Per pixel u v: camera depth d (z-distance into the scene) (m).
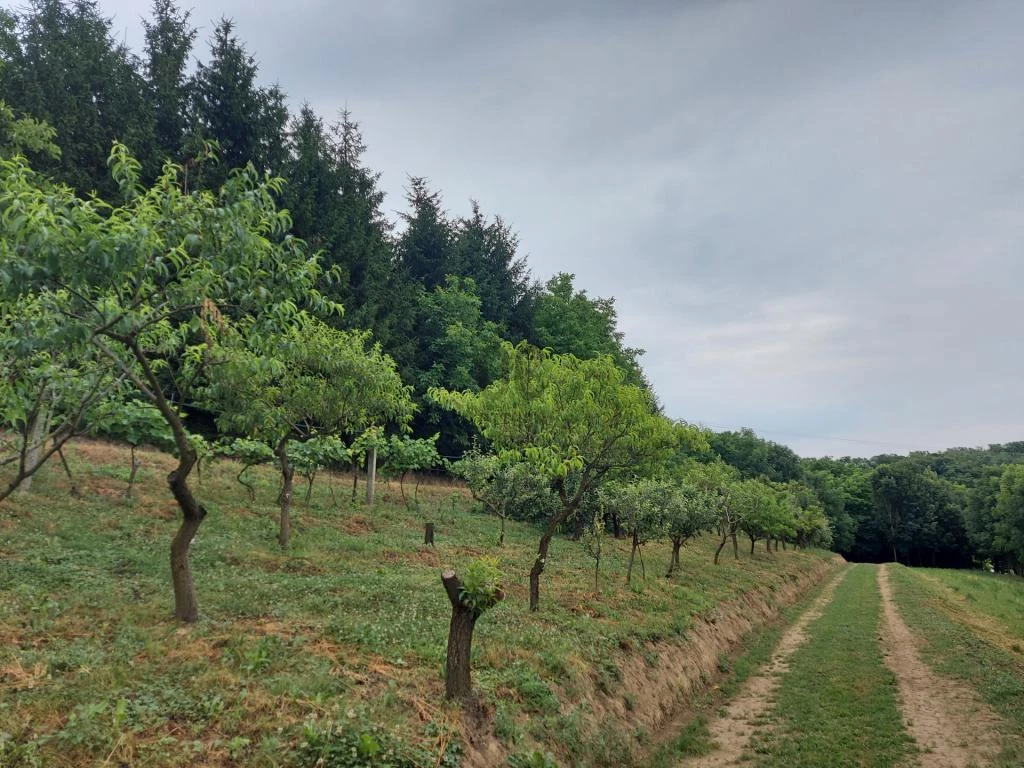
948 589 32.34
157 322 7.52
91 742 4.88
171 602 8.73
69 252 5.75
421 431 39.12
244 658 7.01
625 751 8.35
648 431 12.83
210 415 28.62
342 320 30.78
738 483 36.72
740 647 16.06
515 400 12.86
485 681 7.92
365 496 25.25
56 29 29.08
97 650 6.70
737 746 9.05
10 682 5.74
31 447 8.48
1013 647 16.27
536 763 6.75
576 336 47.16
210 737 5.38
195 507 8.28
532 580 12.65
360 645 8.23
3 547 10.05
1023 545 55.53
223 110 32.56
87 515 13.04
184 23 33.53
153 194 6.91
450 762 5.94
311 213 32.97
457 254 46.75
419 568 14.34
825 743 8.88
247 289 7.25
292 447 19.53
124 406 14.16
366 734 5.67
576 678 8.95
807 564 42.53
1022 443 134.88
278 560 12.56
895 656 14.90
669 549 30.02
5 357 7.21
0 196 5.78
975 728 9.42
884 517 81.94
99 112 27.56
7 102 24.16
